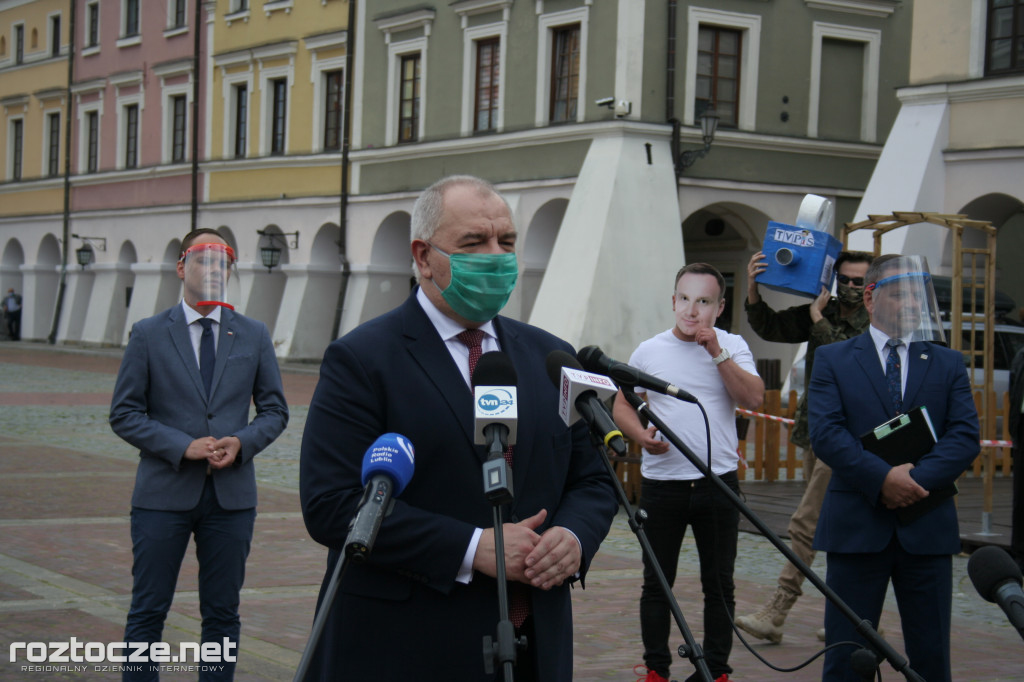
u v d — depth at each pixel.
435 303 3.39
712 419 5.65
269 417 5.28
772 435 12.96
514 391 3.05
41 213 44.03
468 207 3.27
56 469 13.28
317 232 31.86
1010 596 2.71
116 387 5.11
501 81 25.58
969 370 14.36
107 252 40.72
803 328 6.96
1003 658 6.54
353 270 30.44
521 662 3.23
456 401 3.28
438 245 3.28
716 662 5.52
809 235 6.82
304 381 27.42
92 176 40.94
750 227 24.62
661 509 5.63
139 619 4.91
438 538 3.11
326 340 32.31
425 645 3.16
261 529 10.06
